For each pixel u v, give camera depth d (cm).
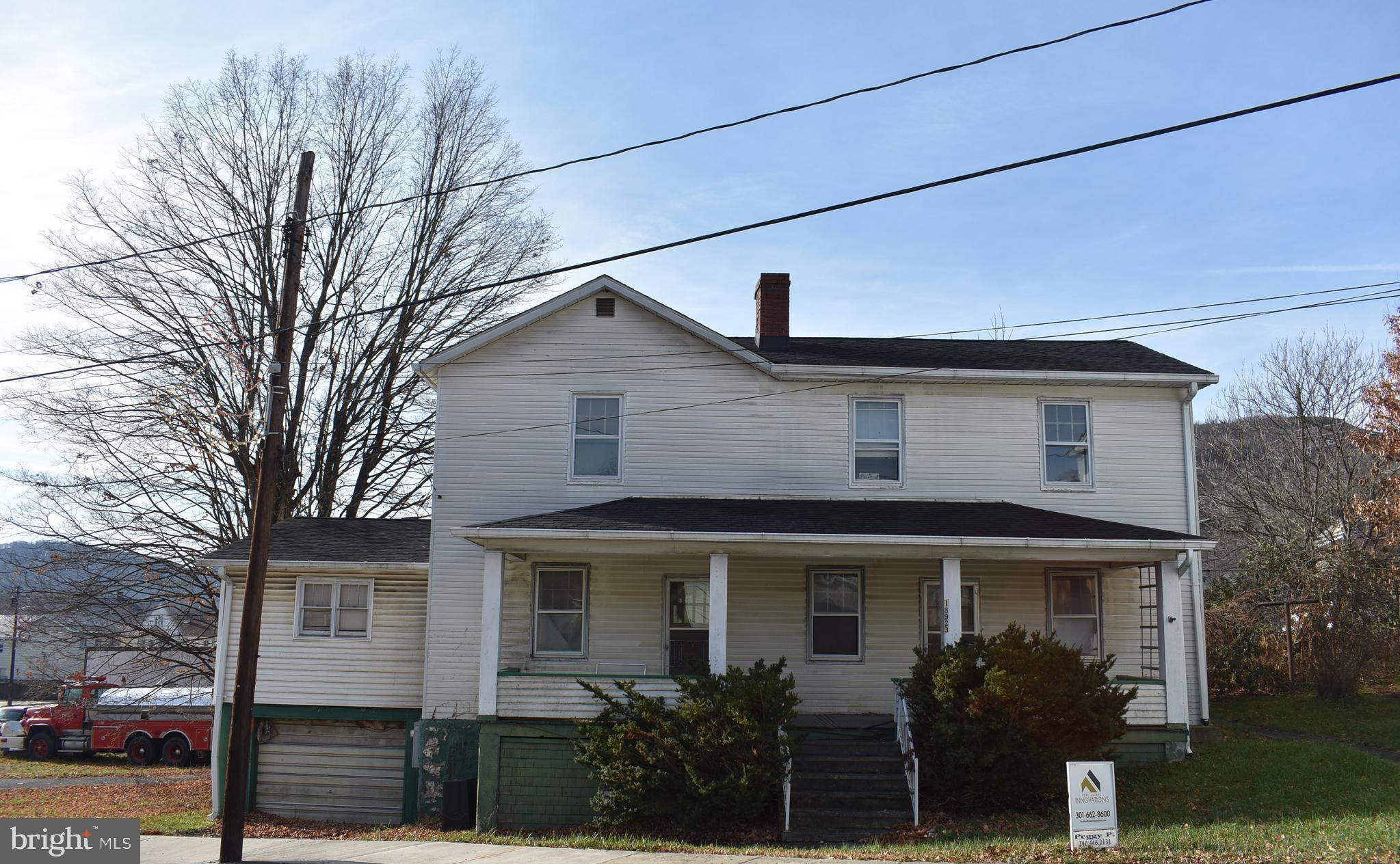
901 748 1642
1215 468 4031
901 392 2064
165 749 3438
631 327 2075
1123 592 1962
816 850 1348
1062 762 1525
